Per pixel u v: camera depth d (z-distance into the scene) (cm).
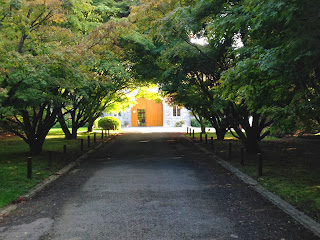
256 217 558
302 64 573
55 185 841
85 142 2114
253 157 1323
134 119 4731
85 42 1197
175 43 1439
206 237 467
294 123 621
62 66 1033
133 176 955
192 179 905
